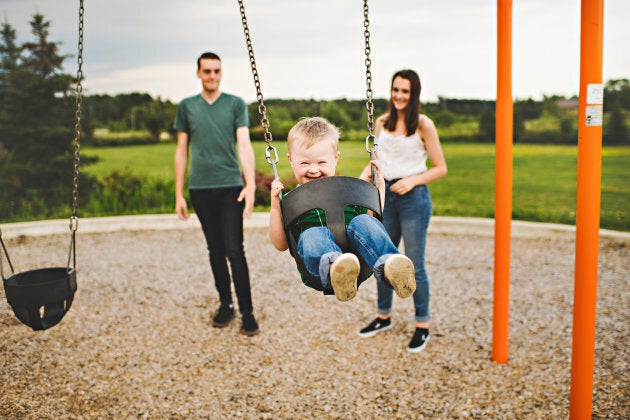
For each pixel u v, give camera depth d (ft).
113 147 64.54
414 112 11.57
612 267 19.49
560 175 46.09
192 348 13.25
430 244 23.72
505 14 10.52
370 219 7.04
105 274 19.72
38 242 25.12
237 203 13.30
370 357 12.55
